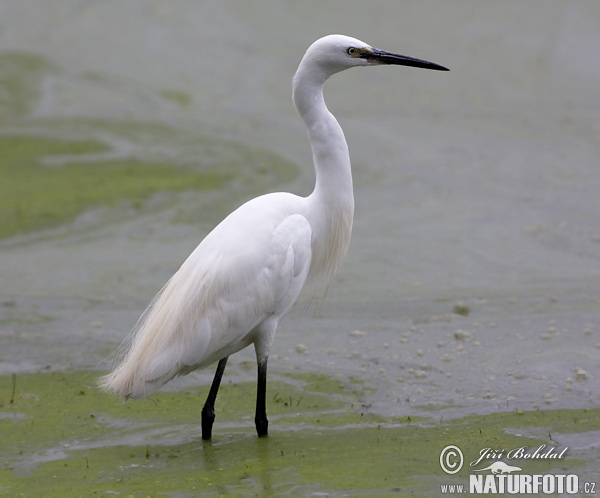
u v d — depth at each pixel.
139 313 12.05
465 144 20.56
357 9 30.25
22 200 17.39
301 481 7.20
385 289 12.64
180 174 18.92
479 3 30.39
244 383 9.77
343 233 8.98
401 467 7.41
